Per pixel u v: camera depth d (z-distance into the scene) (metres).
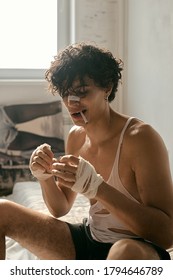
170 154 2.57
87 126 1.52
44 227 1.58
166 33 2.57
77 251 1.58
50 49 3.38
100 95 1.47
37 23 3.35
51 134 3.12
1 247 1.54
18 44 3.35
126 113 3.27
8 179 3.03
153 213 1.38
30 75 3.35
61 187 1.73
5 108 3.07
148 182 1.43
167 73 2.57
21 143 3.06
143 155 1.45
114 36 3.32
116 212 1.38
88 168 1.37
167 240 1.42
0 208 1.55
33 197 2.61
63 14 3.35
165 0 2.57
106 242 1.54
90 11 3.27
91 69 1.42
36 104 3.13
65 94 1.45
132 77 3.13
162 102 2.65
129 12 3.16
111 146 1.53
